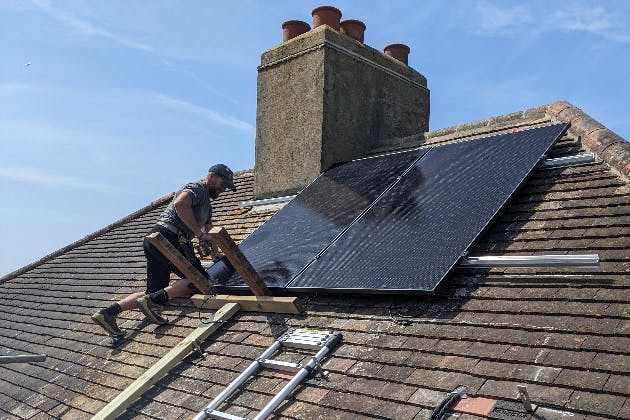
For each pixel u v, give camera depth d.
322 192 7.26
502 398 3.43
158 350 5.98
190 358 5.52
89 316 8.20
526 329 3.96
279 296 5.72
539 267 4.52
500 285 4.54
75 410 5.60
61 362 6.99
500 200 5.22
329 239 6.04
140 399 5.18
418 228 5.43
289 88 8.45
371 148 8.59
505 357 3.77
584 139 5.91
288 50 8.52
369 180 6.96
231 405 4.48
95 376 6.13
